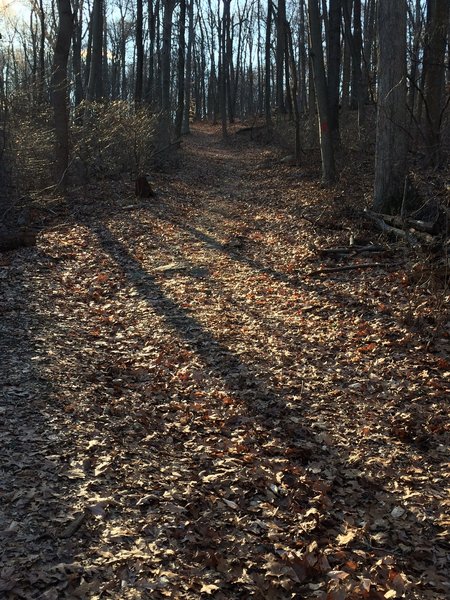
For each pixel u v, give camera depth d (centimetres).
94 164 1812
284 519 381
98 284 909
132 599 288
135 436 467
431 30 1448
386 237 1030
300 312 806
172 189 1816
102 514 354
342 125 2334
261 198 1733
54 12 3095
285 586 316
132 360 636
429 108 1455
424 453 471
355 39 2217
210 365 640
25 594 282
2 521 335
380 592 318
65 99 1483
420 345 663
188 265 1034
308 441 488
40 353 605
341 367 636
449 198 880
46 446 423
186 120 4203
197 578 313
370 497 414
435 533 376
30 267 942
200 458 448
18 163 1266
